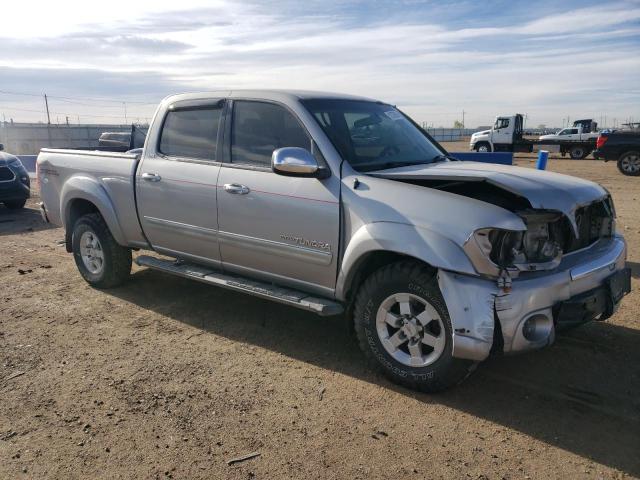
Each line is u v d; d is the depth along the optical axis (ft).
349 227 12.29
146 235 17.04
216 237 14.99
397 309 12.21
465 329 10.57
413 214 11.34
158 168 16.19
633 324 15.49
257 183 13.84
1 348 14.39
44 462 9.71
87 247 19.20
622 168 62.64
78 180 18.40
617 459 9.70
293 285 13.89
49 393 12.06
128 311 17.06
